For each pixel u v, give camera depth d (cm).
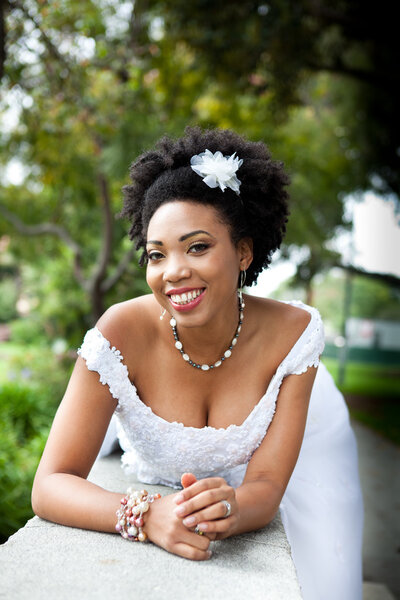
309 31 629
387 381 1603
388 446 681
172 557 130
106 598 110
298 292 1526
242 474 191
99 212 978
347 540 207
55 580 116
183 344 170
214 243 153
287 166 840
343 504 215
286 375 179
